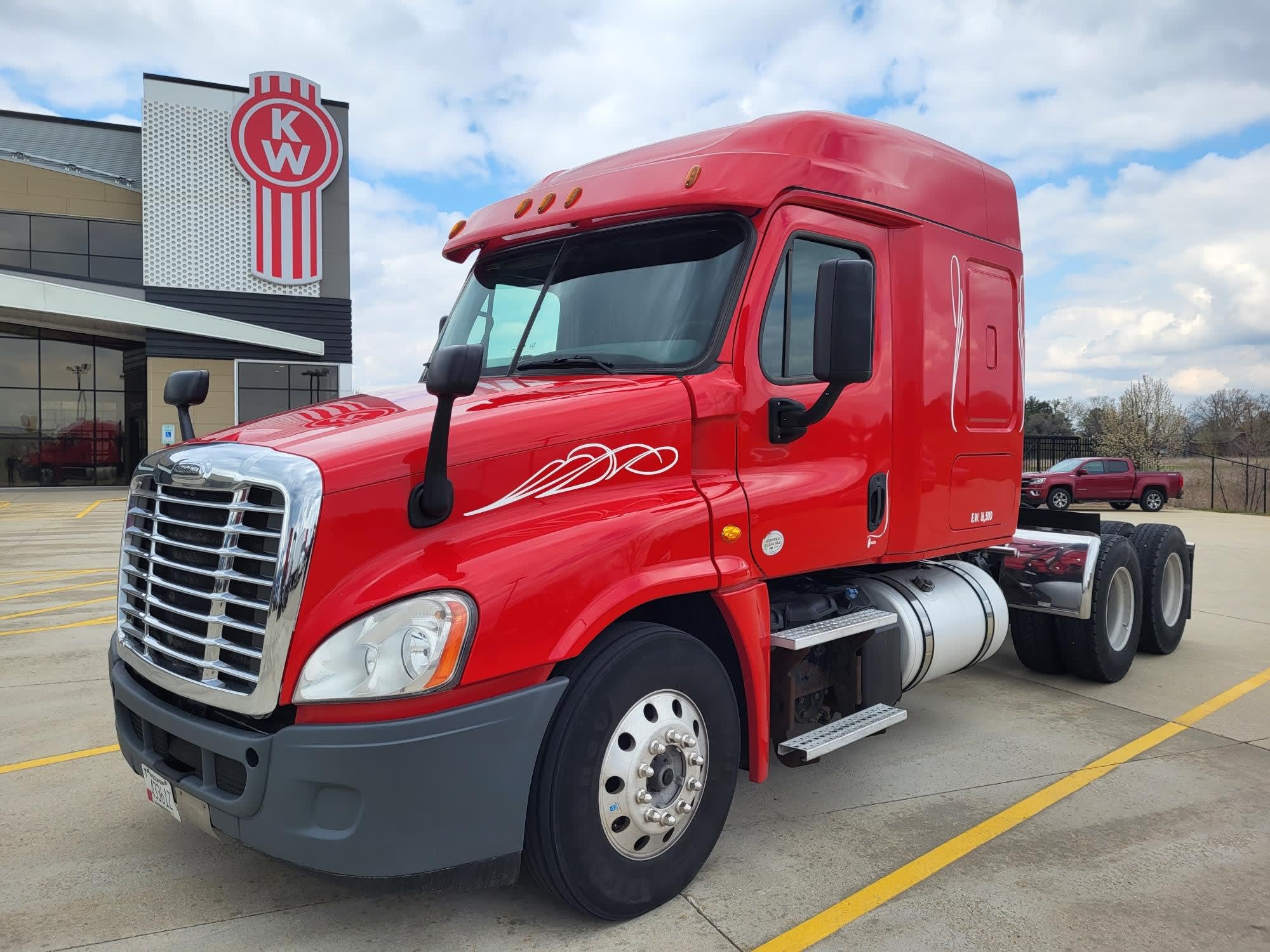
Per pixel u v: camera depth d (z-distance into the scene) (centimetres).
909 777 450
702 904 321
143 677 311
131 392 3148
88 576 1150
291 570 254
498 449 292
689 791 321
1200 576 1180
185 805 292
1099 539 605
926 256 432
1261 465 3431
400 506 273
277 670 256
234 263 2889
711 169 354
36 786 434
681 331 357
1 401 3012
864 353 326
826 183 386
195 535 290
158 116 2791
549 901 324
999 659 698
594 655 295
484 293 436
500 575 271
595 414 316
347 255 3012
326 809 257
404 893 260
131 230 3045
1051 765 466
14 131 2912
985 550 601
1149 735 515
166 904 322
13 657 697
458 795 261
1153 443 4084
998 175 503
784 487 364
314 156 2938
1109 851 364
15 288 2353
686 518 321
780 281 371
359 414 321
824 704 418
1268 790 431
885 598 442
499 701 268
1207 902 323
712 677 329
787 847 368
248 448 284
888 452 422
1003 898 325
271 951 291
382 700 254
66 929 305
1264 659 704
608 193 381
